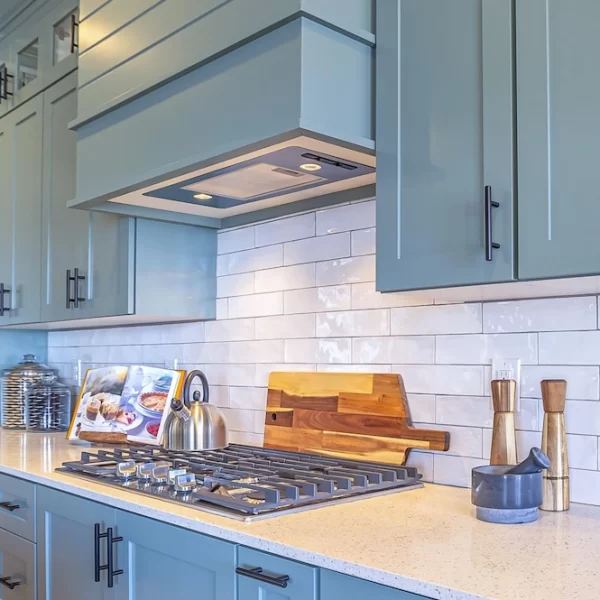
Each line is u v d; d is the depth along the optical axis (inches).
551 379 69.4
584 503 66.6
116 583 71.2
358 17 69.3
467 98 61.4
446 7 63.8
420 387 80.3
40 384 132.6
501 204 58.0
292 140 66.4
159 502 68.1
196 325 111.4
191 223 103.0
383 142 68.0
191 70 74.9
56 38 117.0
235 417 103.5
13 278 126.9
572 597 42.1
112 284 102.1
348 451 85.3
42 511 84.4
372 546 52.9
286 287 97.0
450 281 61.5
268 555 55.5
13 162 128.0
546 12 56.2
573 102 54.2
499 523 59.7
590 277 54.5
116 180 84.9
